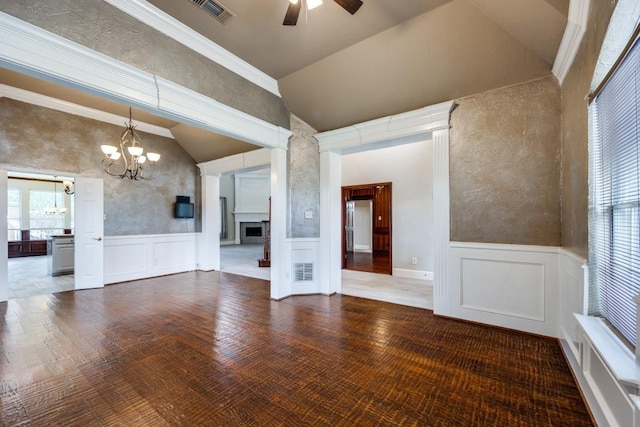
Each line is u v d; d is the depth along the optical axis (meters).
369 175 6.38
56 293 4.60
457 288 3.33
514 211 2.99
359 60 3.35
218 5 2.62
